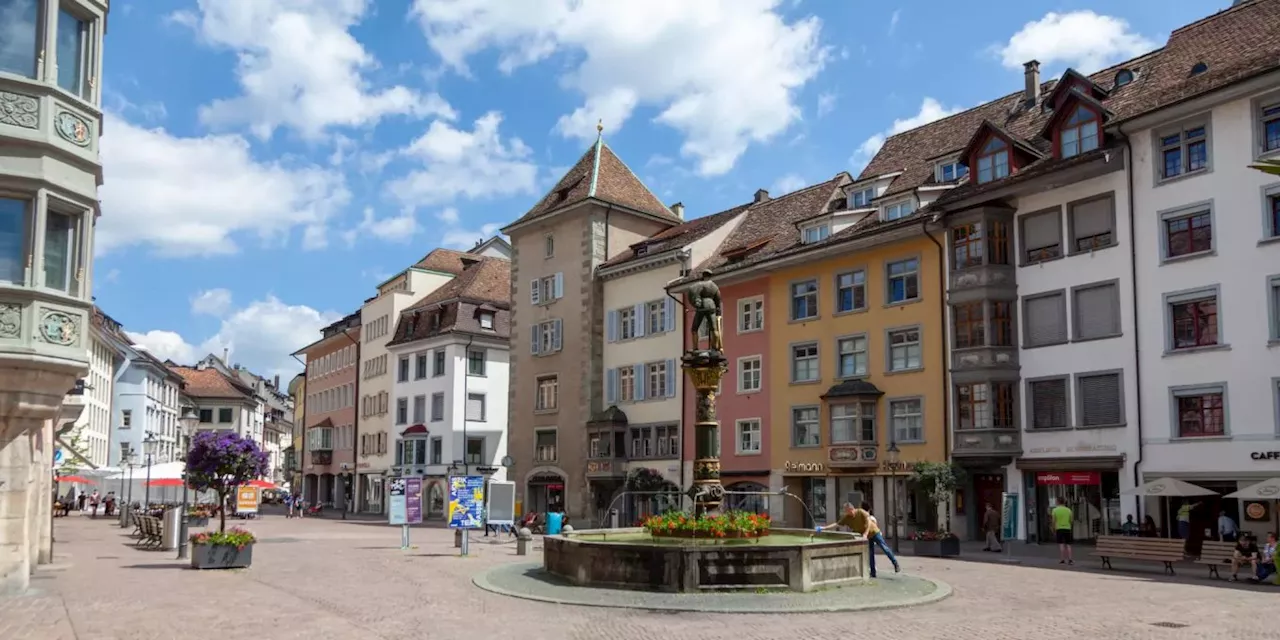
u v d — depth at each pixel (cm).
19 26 1800
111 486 7819
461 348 6397
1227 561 2175
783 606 1616
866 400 3778
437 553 2973
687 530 2009
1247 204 2822
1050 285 3297
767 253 4331
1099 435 3117
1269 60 2792
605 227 5269
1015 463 3341
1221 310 2859
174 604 1692
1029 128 3697
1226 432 2811
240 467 2788
